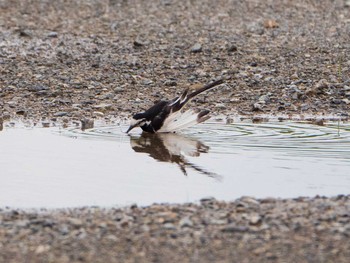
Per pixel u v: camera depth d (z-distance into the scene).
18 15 37.81
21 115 22.94
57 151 19.14
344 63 28.62
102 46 31.88
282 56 29.78
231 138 20.48
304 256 12.12
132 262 11.93
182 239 12.80
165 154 19.00
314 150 19.09
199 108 23.75
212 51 30.61
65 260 11.98
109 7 39.59
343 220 13.60
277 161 18.14
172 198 15.63
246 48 31.11
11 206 15.00
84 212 14.31
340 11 38.81
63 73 27.45
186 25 35.88
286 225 13.41
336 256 12.12
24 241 12.70
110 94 25.03
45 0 40.78
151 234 13.01
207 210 14.25
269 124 21.94
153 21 36.72
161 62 29.05
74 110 23.50
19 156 18.62
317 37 33.22
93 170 17.59
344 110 23.55
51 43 32.47
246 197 15.10
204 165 17.98
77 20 36.94
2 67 28.14
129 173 17.41
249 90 25.52
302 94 24.80
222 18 37.31
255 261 11.96
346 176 16.91
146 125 21.12
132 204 14.92
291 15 37.94
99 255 12.16
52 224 13.43
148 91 25.48
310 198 15.10
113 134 21.06
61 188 16.23
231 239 12.80
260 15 38.00
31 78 26.78
